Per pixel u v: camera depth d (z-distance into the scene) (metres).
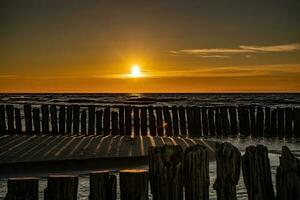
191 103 62.72
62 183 3.93
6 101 72.06
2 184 8.54
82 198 7.40
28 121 17.03
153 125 18.00
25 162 10.37
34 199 3.90
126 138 15.30
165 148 4.11
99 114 17.22
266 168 4.15
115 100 80.88
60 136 15.80
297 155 12.84
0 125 16.86
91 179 4.02
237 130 19.47
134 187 3.96
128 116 17.47
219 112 19.33
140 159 11.05
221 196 4.10
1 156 11.03
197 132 18.66
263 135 19.28
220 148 4.15
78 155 11.23
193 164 4.05
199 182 4.04
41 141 13.91
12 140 14.12
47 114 17.12
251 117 19.34
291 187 4.08
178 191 4.07
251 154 4.14
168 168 4.08
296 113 18.77
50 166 10.23
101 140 14.48
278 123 19.02
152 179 4.12
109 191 4.06
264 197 4.12
